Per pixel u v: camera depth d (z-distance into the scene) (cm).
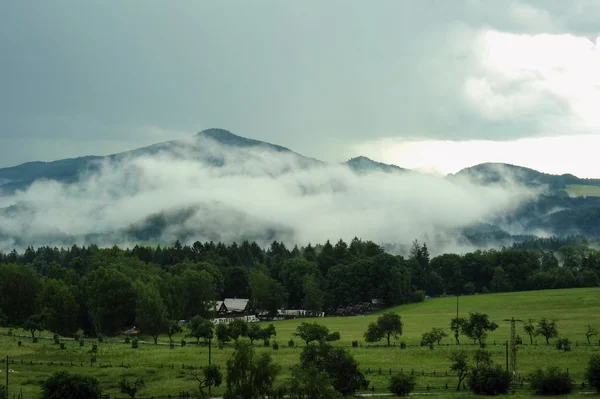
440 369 11662
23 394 9875
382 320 14850
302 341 15738
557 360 12112
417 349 13750
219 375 10194
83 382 9662
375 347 14375
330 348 10438
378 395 9869
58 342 15688
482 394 9862
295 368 9788
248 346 9319
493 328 14188
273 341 15475
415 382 10412
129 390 9856
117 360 12912
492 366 10469
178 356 13262
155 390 10238
